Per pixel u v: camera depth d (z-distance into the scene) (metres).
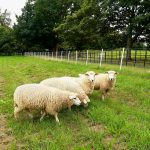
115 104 9.37
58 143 6.25
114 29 37.31
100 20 36.84
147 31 33.81
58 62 28.73
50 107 7.41
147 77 15.81
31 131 7.05
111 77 9.74
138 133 6.61
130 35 34.88
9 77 16.88
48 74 17.55
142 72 17.94
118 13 35.88
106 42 38.28
